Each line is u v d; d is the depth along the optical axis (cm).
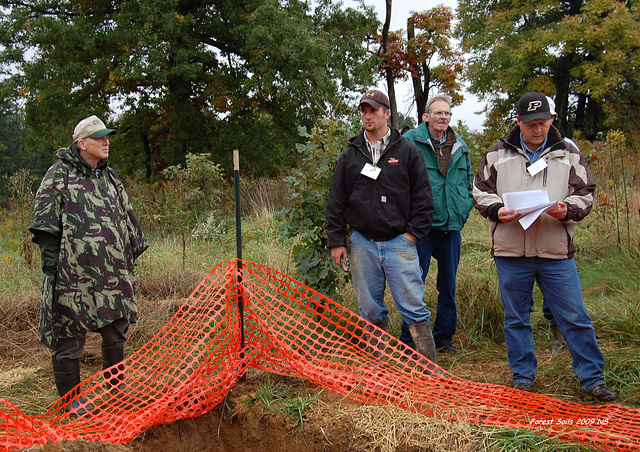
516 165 345
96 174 363
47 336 342
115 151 2111
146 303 568
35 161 4422
